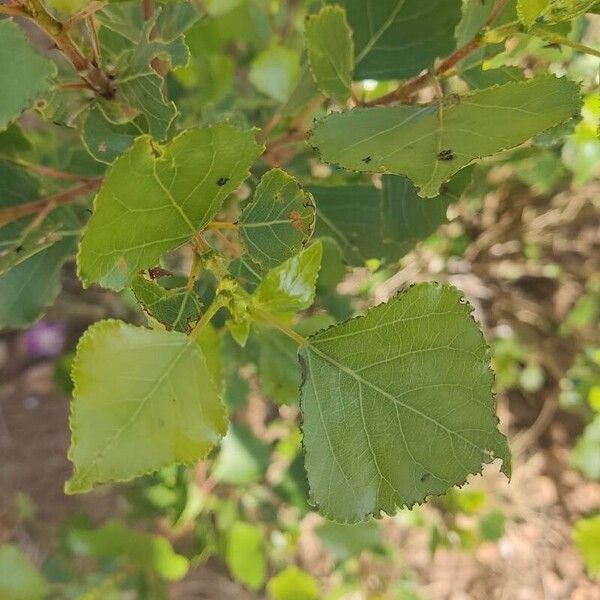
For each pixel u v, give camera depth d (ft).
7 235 0.70
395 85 0.91
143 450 0.43
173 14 0.66
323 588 1.64
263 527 1.38
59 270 0.76
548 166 1.26
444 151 0.44
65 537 1.17
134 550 1.05
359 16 0.70
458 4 0.68
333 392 0.48
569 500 1.81
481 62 0.63
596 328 1.69
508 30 0.53
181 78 0.97
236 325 0.48
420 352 0.48
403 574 1.60
